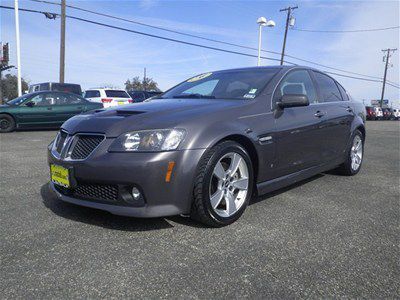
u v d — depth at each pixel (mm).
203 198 3160
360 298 2279
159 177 2992
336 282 2457
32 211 3697
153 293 2281
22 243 2955
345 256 2836
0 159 6766
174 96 4500
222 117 3430
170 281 2418
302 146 4328
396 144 10930
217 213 3279
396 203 4266
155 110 3428
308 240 3117
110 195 3133
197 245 2961
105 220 3447
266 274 2533
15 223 3375
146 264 2637
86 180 3135
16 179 5098
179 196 3084
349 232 3320
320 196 4484
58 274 2486
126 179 2979
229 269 2588
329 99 5203
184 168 3066
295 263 2703
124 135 3080
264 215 3711
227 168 3438
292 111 4223
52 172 3510
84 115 3656
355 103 5895
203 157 3146
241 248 2926
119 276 2469
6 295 2234
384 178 5633
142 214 3016
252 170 3629
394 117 58031
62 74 22141
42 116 12703
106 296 2242
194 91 4527
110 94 18516
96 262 2654
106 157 3047
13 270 2533
